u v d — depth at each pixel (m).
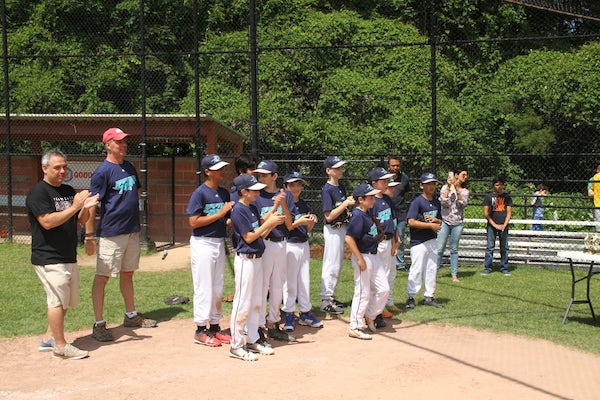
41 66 19.19
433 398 4.43
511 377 4.93
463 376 4.93
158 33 19.94
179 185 13.10
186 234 13.16
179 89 20.56
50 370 5.05
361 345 5.87
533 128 19.69
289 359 5.39
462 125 18.78
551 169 19.83
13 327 6.30
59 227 5.37
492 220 9.71
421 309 7.34
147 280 8.74
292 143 17.47
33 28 19.64
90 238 5.65
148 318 6.76
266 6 20.59
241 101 18.09
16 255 10.51
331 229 7.00
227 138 13.58
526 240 11.93
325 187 7.00
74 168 12.86
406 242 11.08
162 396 4.45
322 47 9.62
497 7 21.88
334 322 6.79
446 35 22.03
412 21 22.45
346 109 19.02
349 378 4.86
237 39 19.59
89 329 6.34
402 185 9.50
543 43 22.33
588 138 19.48
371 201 6.07
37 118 12.09
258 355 5.50
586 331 6.40
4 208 13.55
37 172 13.33
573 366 5.25
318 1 21.86
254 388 4.61
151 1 19.81
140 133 12.08
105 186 6.01
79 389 4.60
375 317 6.36
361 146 17.91
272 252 5.88
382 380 4.81
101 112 18.98
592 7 11.37
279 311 6.23
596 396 4.54
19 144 17.59
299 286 6.54
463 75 21.19
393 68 19.98
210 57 19.95
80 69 19.11
